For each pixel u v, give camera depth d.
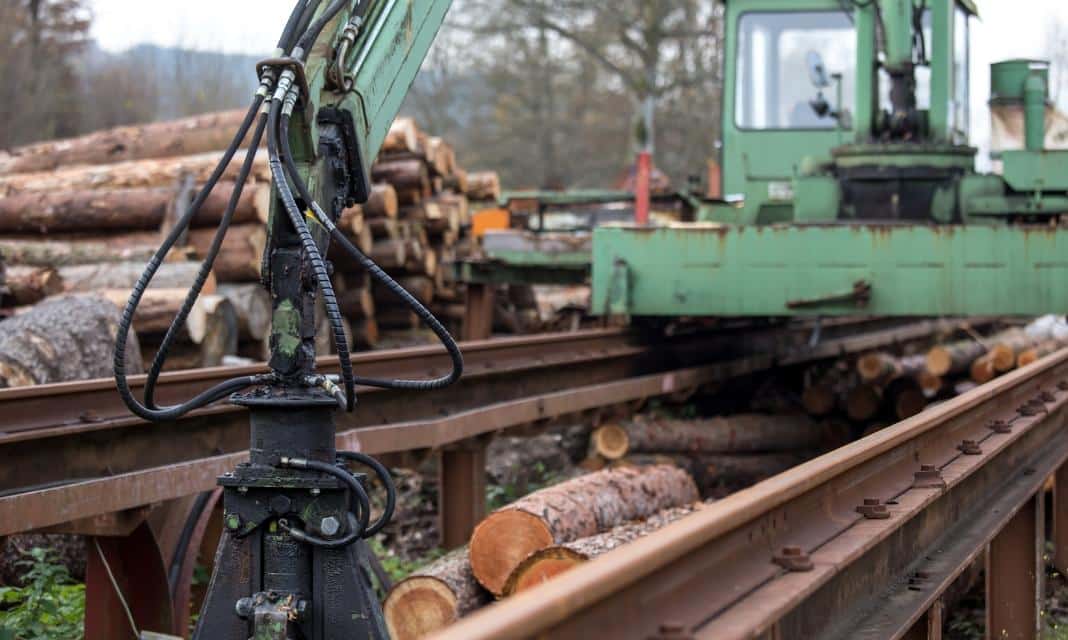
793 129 10.61
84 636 4.80
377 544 7.49
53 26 32.78
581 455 9.90
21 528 4.08
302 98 3.80
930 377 11.62
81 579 6.06
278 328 3.78
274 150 3.66
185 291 8.91
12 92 29.22
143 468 5.06
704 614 2.41
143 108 37.75
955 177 8.95
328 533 3.71
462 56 33.78
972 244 8.27
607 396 8.59
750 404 11.08
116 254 9.84
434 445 6.63
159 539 4.90
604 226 8.69
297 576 3.75
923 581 3.79
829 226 8.41
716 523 2.46
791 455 9.98
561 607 1.90
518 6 29.45
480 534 5.35
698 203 11.63
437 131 36.38
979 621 5.75
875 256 8.37
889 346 13.89
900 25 8.83
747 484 9.62
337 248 11.99
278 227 3.79
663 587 2.33
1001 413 5.77
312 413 3.77
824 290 8.42
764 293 8.49
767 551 2.91
